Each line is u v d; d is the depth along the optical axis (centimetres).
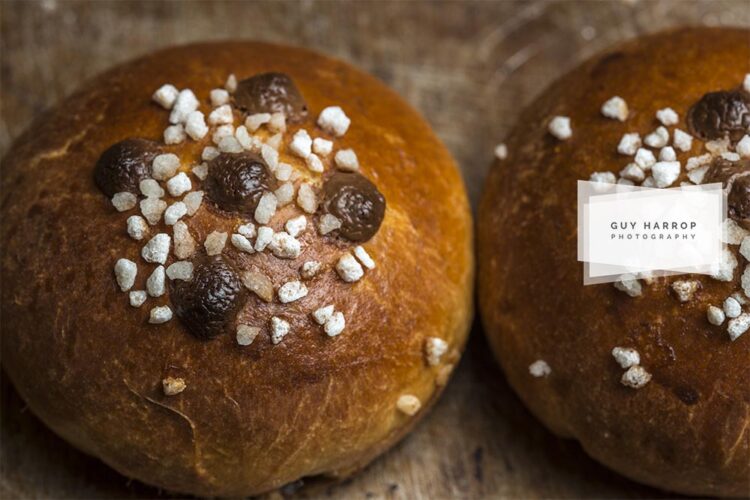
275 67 31
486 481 32
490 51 36
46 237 29
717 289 28
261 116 29
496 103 36
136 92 30
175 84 30
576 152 30
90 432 29
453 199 31
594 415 29
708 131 29
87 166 29
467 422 33
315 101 30
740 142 28
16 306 29
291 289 28
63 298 28
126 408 28
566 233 29
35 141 30
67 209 29
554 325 29
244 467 29
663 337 28
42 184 29
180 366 28
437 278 30
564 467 32
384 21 36
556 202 30
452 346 30
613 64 31
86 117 30
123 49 35
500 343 31
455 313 30
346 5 36
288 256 28
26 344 29
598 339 29
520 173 31
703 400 28
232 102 29
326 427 29
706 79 30
